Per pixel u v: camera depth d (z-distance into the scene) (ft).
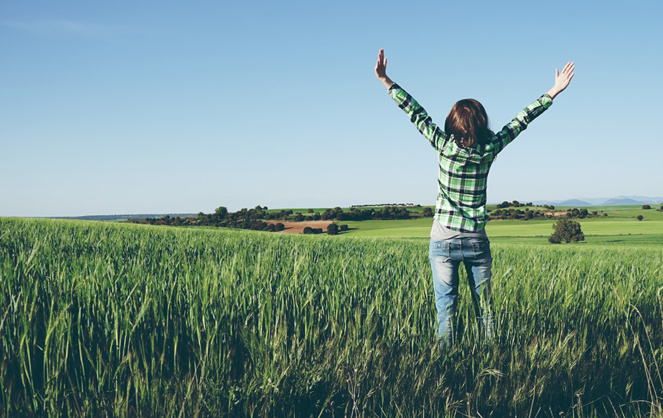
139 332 8.61
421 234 254.27
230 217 324.19
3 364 6.70
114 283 11.35
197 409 6.66
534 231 269.03
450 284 11.19
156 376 7.75
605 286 15.92
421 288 13.89
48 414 6.34
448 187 11.13
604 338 11.04
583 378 9.15
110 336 8.43
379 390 7.91
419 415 7.66
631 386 9.36
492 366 9.08
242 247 28.37
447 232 11.09
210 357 8.16
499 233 259.19
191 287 11.25
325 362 8.22
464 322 11.50
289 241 38.58
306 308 11.05
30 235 27.45
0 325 7.61
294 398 7.46
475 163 10.74
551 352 9.61
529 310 12.37
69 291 10.14
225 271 13.61
